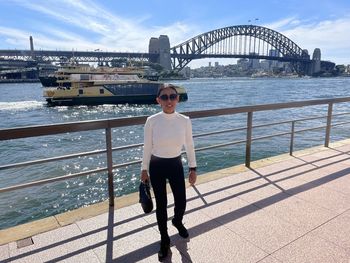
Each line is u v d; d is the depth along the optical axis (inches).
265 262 103.1
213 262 103.4
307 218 132.6
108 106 1839.3
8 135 113.6
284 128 906.7
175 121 105.0
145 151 106.7
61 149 735.7
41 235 120.1
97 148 738.2
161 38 5585.6
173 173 107.2
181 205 112.0
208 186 168.2
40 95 2888.8
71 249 110.9
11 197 391.9
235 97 2308.1
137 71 2111.2
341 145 262.4
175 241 116.0
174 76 5856.3
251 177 182.2
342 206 144.3
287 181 175.8
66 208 363.3
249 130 197.2
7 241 115.7
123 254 108.2
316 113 1288.1
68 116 1509.6
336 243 114.0
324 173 189.3
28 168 527.2
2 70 5807.1
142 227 125.8
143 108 1770.4
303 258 105.2
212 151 602.9
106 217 134.3
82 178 459.8
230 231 122.3
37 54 5664.4
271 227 125.2
